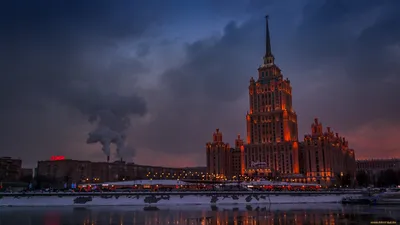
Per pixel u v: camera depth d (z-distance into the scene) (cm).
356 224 9594
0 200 15300
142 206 15588
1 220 10519
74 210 13550
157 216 11469
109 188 19650
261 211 13188
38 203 15500
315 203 17912
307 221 10225
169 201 16262
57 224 9719
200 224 9681
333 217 11156
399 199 17950
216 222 10056
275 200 17538
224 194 16962
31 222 10100
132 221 10275
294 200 17875
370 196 18588
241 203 16900
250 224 9638
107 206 15512
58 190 17475
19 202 15388
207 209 14100
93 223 9888
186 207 15150
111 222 10069
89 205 15675
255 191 17912
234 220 10481
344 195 18962
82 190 17400
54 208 14525
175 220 10475
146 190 17600
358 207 15175
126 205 15875
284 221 10238
